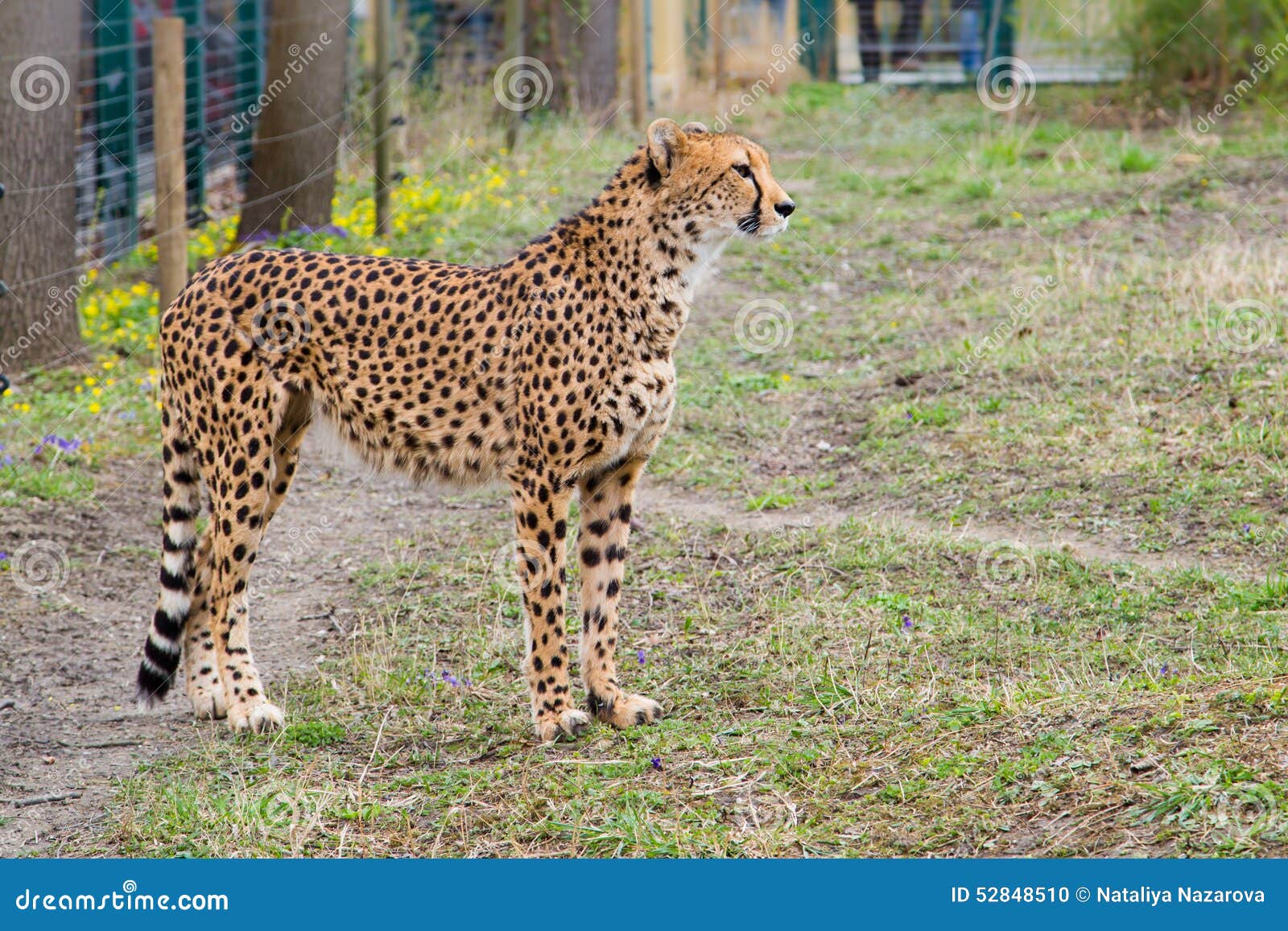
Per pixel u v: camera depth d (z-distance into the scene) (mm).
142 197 24500
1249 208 20984
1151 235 20219
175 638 9453
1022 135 28078
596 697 9273
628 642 10500
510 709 9570
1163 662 9125
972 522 12250
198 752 9172
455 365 9148
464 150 26312
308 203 21969
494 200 23672
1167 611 10102
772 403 15680
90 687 10266
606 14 31469
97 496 13664
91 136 22312
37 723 9680
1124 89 31406
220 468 9344
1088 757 7676
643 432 9141
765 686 9516
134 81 22406
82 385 16328
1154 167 24562
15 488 13438
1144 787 7281
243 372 9227
